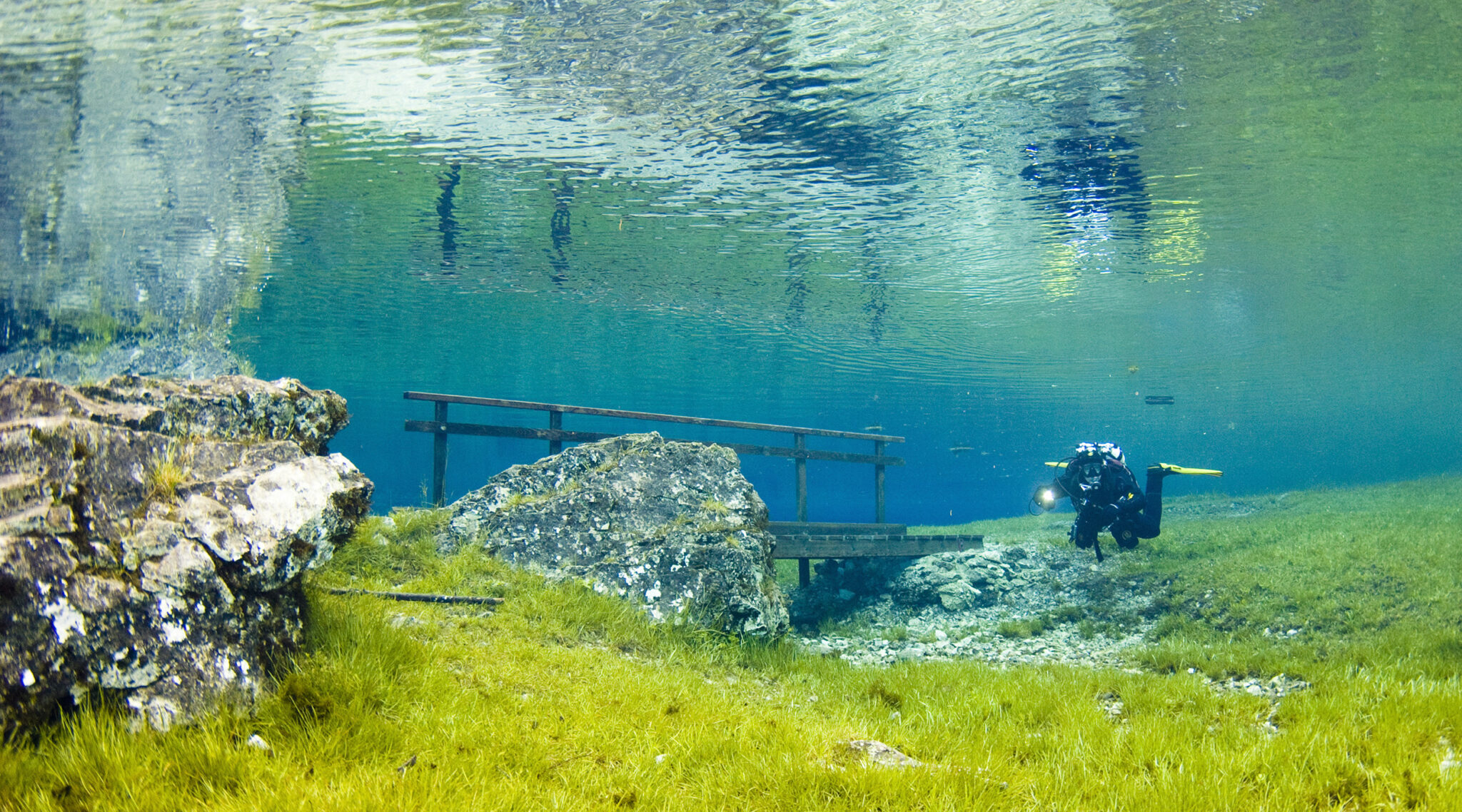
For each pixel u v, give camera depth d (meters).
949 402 59.69
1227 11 8.61
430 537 9.41
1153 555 13.48
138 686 3.48
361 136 12.23
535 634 7.19
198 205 15.26
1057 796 4.13
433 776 3.35
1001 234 17.20
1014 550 14.34
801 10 8.70
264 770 3.24
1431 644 8.05
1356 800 4.00
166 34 9.21
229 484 4.45
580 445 11.09
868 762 4.07
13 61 9.81
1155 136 12.05
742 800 3.64
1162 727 5.42
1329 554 11.57
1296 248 18.53
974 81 10.30
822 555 12.93
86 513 3.72
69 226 16.20
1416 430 117.00
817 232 17.20
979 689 6.69
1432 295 24.56
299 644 4.53
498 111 11.32
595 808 3.41
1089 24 8.91
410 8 8.69
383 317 28.44
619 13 8.80
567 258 19.91
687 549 9.12
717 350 35.69
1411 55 9.62
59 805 2.77
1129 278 21.11
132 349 26.08
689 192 14.77
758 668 8.24
